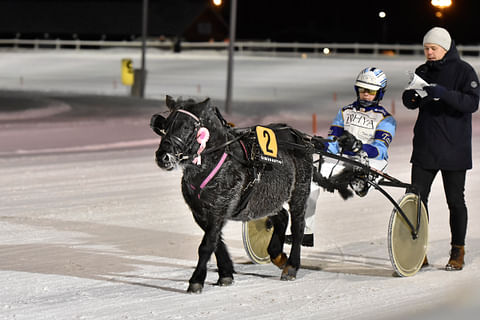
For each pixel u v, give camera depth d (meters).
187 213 11.98
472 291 7.55
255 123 30.95
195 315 6.65
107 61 66.00
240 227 11.00
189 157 6.80
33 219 11.30
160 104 37.75
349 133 8.30
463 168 8.49
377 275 8.31
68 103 37.03
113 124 28.30
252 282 7.92
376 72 8.66
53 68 63.12
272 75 55.44
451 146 8.44
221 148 7.05
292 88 49.31
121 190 14.14
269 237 8.88
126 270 8.34
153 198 13.30
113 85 53.06
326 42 94.81
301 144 8.09
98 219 11.38
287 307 6.95
